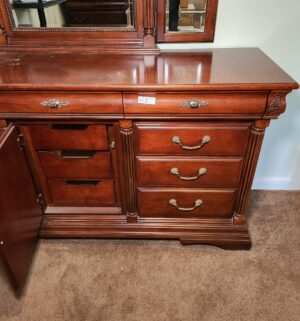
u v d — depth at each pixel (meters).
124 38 1.31
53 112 1.07
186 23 1.31
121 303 1.18
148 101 1.03
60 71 1.11
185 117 1.06
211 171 1.21
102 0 1.23
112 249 1.41
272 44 1.37
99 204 1.39
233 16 1.31
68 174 1.29
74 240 1.46
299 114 1.54
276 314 1.14
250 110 1.04
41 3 1.27
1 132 1.10
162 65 1.17
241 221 1.36
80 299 1.20
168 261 1.35
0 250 0.96
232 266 1.33
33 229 1.26
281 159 1.71
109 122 1.12
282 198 1.73
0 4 1.27
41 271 1.31
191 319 1.13
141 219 1.39
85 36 1.32
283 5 1.27
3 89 1.00
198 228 1.38
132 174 1.24
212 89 0.98
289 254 1.38
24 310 1.16
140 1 1.23
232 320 1.12
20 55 1.30
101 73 1.08
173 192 1.28
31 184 1.26
